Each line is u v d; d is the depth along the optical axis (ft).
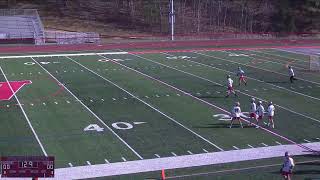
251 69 127.03
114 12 243.40
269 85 107.96
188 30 225.15
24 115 82.79
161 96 96.78
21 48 165.89
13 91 99.60
